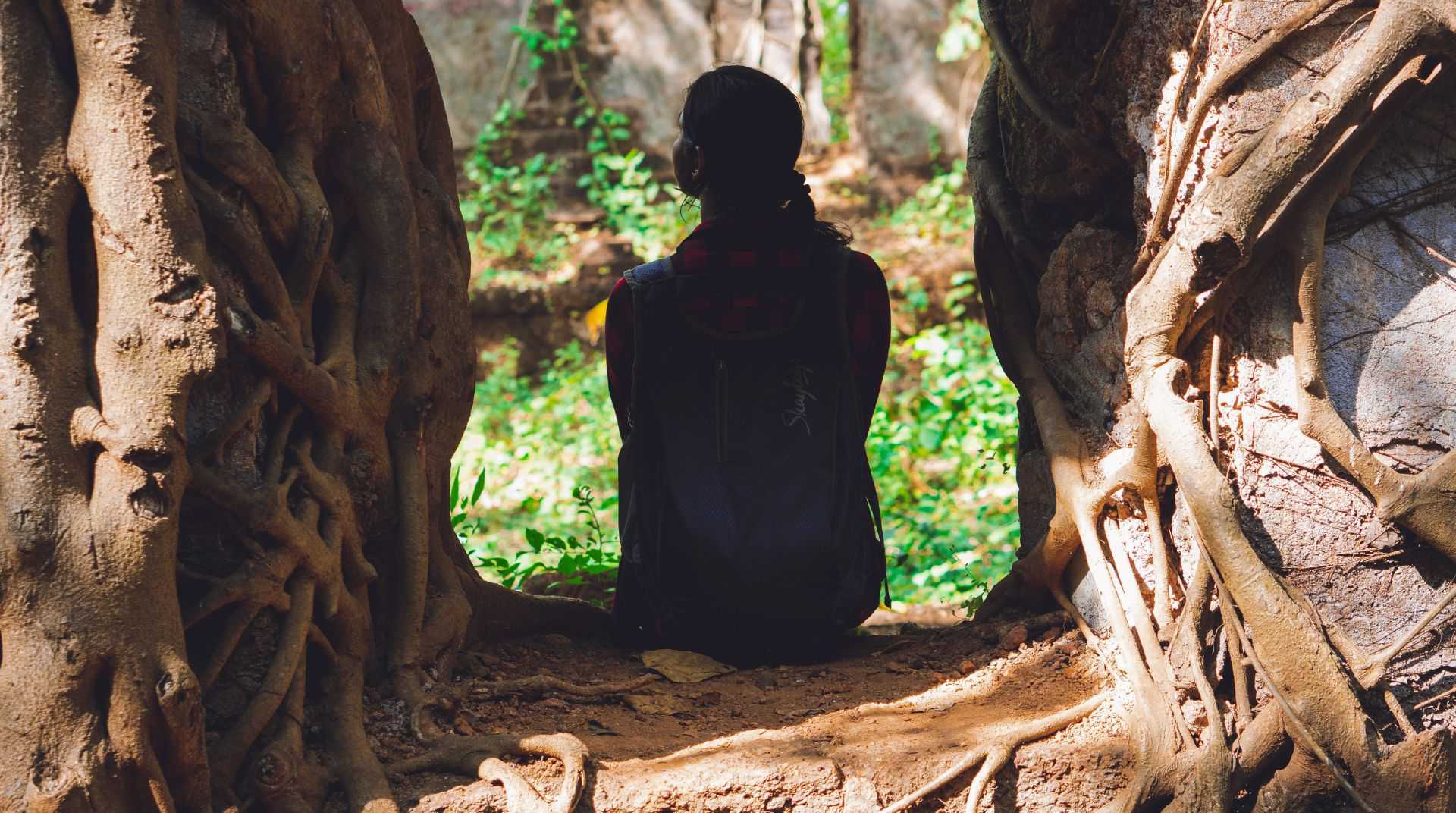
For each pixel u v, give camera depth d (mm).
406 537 2451
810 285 2775
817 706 2502
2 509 1908
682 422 2752
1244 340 2258
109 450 1936
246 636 2133
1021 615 2787
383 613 2449
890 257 9656
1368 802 2031
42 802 1875
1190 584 2354
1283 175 2109
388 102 2531
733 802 2090
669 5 10852
